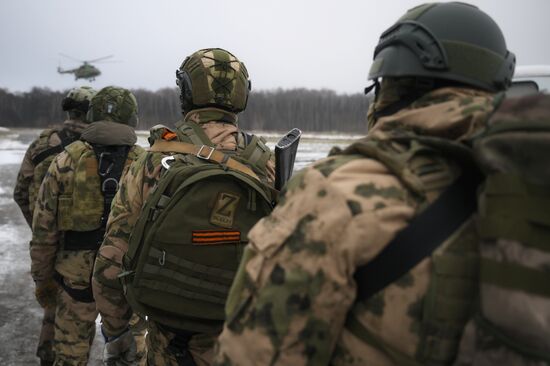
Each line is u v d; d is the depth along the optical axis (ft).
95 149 8.84
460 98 3.09
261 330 2.96
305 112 275.80
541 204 2.40
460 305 2.77
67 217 8.64
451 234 2.84
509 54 3.45
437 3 3.43
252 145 6.68
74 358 8.98
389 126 3.26
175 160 5.92
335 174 2.96
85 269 8.84
